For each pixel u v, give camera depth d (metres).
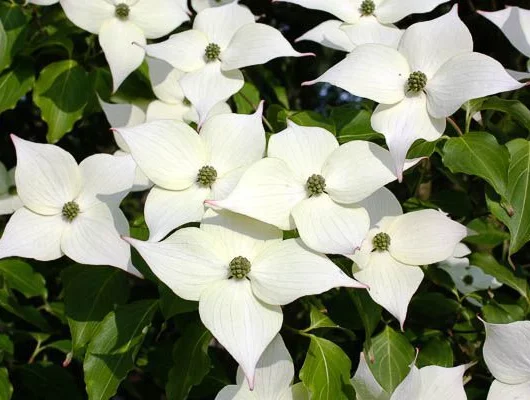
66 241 0.36
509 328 0.33
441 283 0.41
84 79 0.46
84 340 0.38
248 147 0.35
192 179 0.35
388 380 0.36
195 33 0.41
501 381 0.34
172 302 0.36
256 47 0.39
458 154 0.36
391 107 0.36
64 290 0.39
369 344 0.35
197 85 0.39
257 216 0.32
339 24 0.43
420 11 0.41
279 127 0.42
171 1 0.44
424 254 0.35
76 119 0.46
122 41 0.43
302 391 0.34
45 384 0.45
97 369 0.36
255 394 0.33
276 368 0.33
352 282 0.31
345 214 0.33
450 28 0.35
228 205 0.32
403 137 0.34
